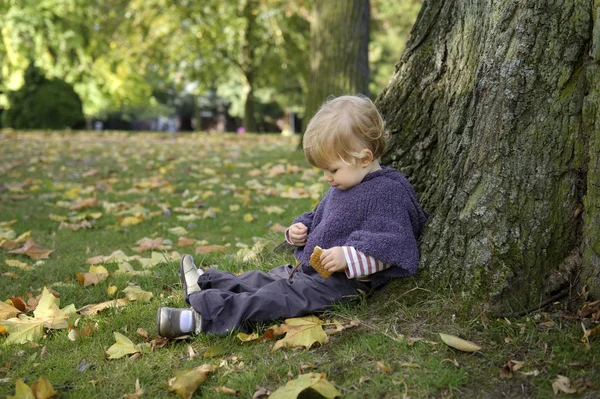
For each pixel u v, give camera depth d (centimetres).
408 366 199
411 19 2322
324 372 201
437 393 186
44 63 2183
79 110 1702
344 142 240
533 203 220
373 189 245
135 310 280
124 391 207
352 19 743
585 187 217
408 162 296
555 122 218
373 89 3114
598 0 205
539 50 219
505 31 228
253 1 1845
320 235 251
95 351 238
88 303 305
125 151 956
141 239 420
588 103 212
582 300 213
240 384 202
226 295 246
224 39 1855
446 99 277
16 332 255
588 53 212
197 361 223
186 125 4959
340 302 247
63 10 2095
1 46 2136
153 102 2866
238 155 871
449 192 246
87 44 2230
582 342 198
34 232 462
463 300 224
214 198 568
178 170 732
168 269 350
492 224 223
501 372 191
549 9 217
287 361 213
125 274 341
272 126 4350
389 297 242
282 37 1889
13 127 1644
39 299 303
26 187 655
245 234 437
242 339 233
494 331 211
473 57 254
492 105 229
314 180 616
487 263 222
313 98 774
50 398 204
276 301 242
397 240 234
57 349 244
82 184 661
